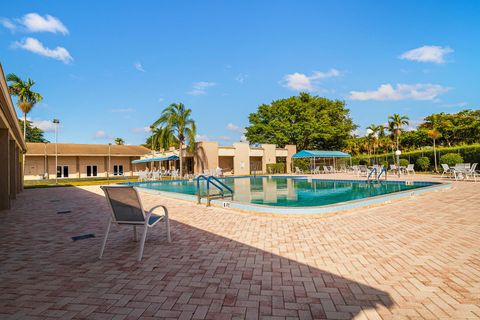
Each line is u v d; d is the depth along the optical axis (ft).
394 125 105.09
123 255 13.73
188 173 108.17
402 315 7.97
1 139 30.71
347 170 108.78
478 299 8.79
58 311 8.43
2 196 29.96
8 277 11.13
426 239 15.56
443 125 139.13
